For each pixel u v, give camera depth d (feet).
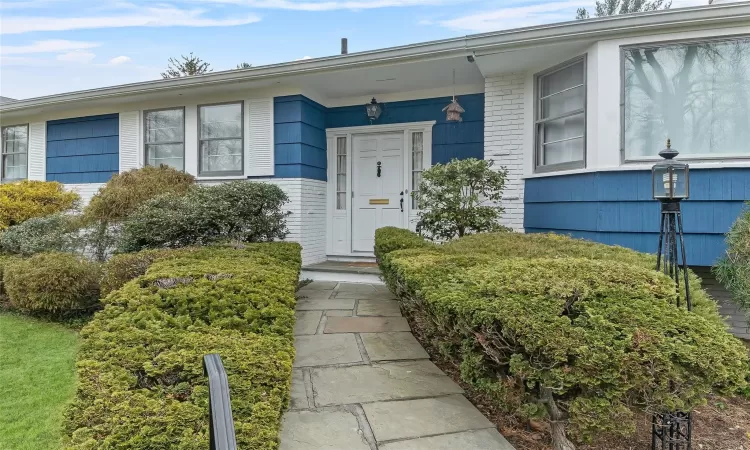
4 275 16.79
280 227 19.90
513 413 7.71
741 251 11.67
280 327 7.43
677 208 8.35
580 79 16.33
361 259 23.59
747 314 11.60
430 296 8.41
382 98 23.17
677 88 14.30
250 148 22.48
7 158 30.27
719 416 8.95
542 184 17.63
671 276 8.63
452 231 17.47
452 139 21.86
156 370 5.56
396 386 9.35
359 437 7.38
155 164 24.84
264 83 21.39
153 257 13.56
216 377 3.95
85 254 19.98
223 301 8.14
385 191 23.35
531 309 6.93
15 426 8.18
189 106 23.77
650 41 14.39
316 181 23.20
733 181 13.52
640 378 5.93
